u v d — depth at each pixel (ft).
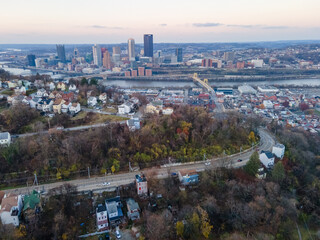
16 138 515.91
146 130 542.98
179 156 505.66
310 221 395.14
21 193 406.82
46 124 575.38
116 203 384.68
